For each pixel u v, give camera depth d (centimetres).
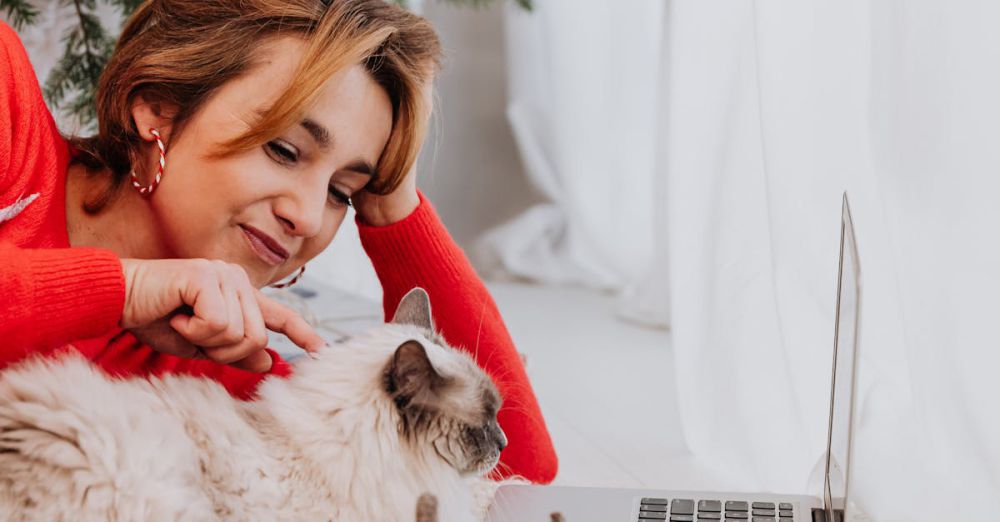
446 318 141
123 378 100
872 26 178
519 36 418
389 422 102
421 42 122
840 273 105
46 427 86
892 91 172
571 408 260
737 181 213
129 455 88
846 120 182
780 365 208
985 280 159
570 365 299
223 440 94
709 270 219
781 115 186
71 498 85
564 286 401
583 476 212
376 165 125
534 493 113
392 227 140
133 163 118
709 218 219
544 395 270
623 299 362
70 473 86
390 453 101
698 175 220
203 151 113
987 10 158
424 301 126
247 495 94
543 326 344
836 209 184
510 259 412
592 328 341
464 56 430
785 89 186
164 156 115
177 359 121
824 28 183
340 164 116
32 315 93
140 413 92
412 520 99
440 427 106
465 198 441
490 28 430
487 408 112
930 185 164
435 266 141
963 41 159
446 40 417
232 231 116
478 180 440
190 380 102
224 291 100
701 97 218
